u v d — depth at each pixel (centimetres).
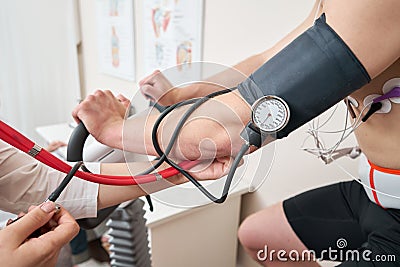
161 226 119
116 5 188
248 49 129
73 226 48
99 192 67
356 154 88
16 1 205
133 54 185
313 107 44
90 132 62
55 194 51
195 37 147
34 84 223
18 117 225
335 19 43
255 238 102
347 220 90
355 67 42
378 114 63
